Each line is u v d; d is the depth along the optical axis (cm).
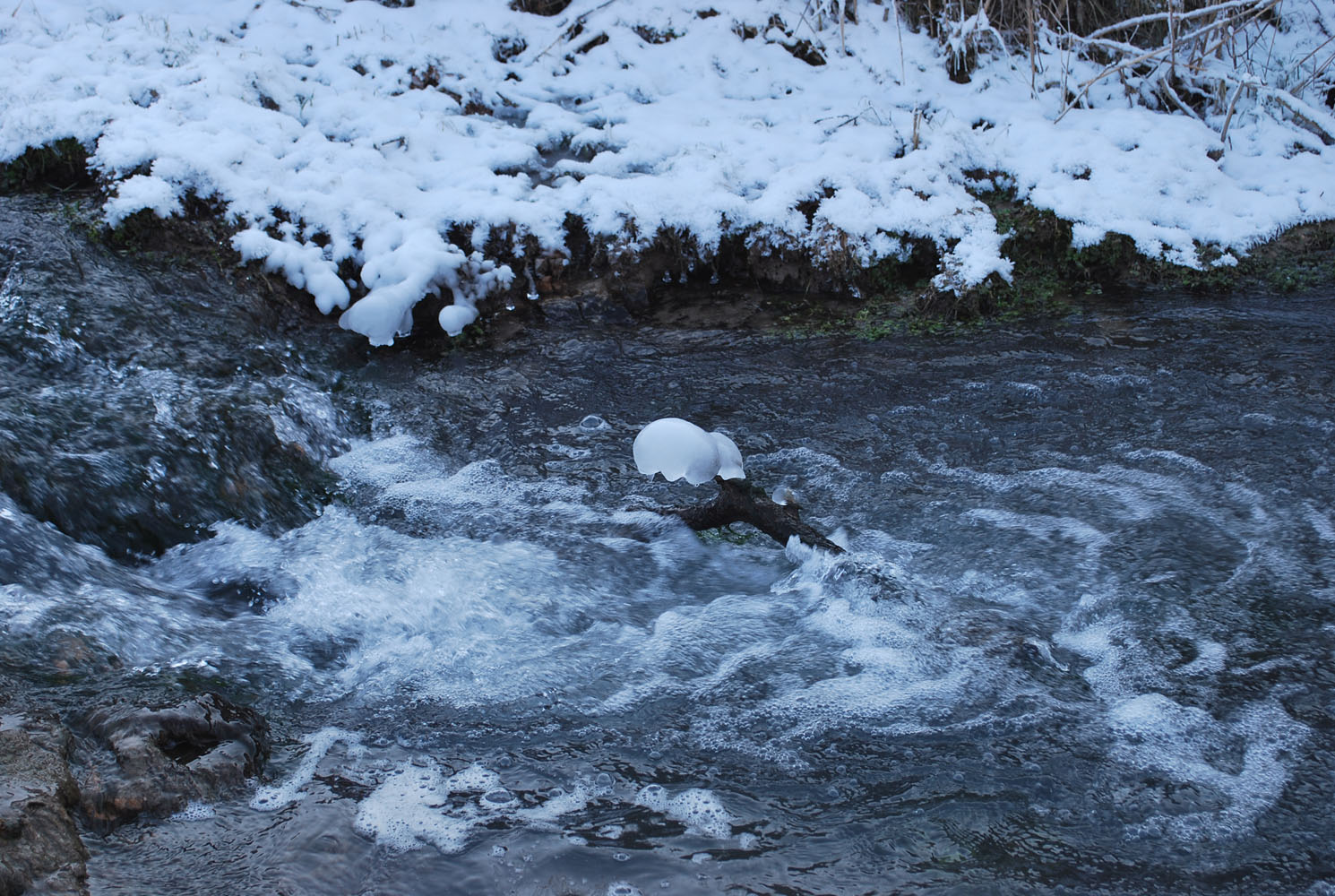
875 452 486
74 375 478
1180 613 367
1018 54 820
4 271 524
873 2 863
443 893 249
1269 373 536
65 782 258
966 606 375
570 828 271
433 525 439
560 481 471
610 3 815
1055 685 330
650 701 327
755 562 416
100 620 338
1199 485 449
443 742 306
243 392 487
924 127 716
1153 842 266
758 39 818
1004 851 263
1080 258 647
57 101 624
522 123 732
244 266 573
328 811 273
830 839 268
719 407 529
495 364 570
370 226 603
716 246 645
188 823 264
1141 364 552
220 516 429
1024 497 447
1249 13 716
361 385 546
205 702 297
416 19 797
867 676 337
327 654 353
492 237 619
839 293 640
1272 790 283
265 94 678
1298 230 669
